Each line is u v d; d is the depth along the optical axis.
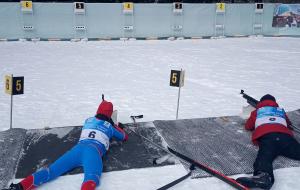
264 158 3.58
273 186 3.46
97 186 3.42
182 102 6.56
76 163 3.59
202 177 3.60
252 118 4.43
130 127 4.87
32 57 11.48
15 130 4.60
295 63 10.88
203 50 13.55
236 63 10.79
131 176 3.62
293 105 6.40
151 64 10.48
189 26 16.95
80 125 5.18
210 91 7.40
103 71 9.41
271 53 12.86
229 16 17.28
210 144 4.36
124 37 16.47
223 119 5.27
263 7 17.52
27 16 15.28
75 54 12.26
